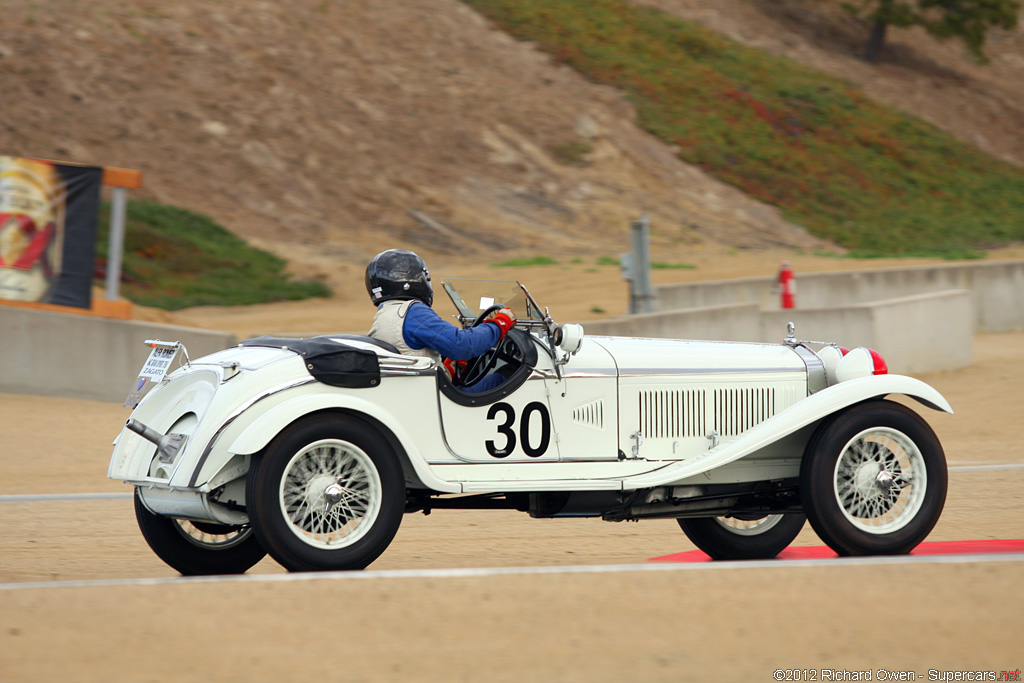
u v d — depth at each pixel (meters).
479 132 145.62
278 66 141.88
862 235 146.88
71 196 58.16
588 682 14.98
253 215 116.12
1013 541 27.53
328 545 20.64
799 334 68.50
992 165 187.88
